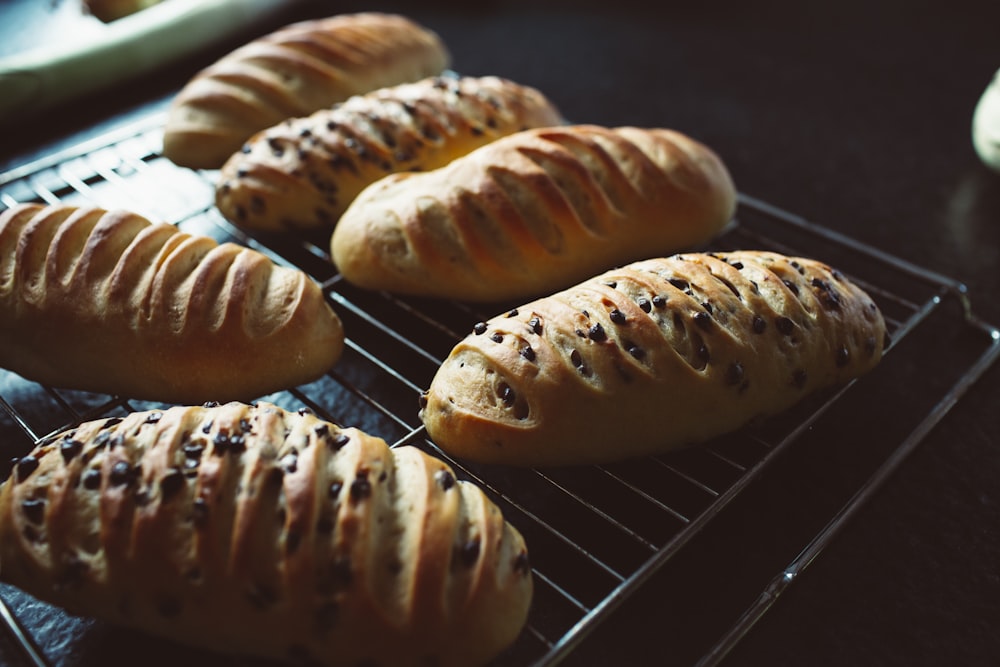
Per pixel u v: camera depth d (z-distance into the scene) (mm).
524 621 340
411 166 520
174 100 596
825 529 375
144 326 407
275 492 337
